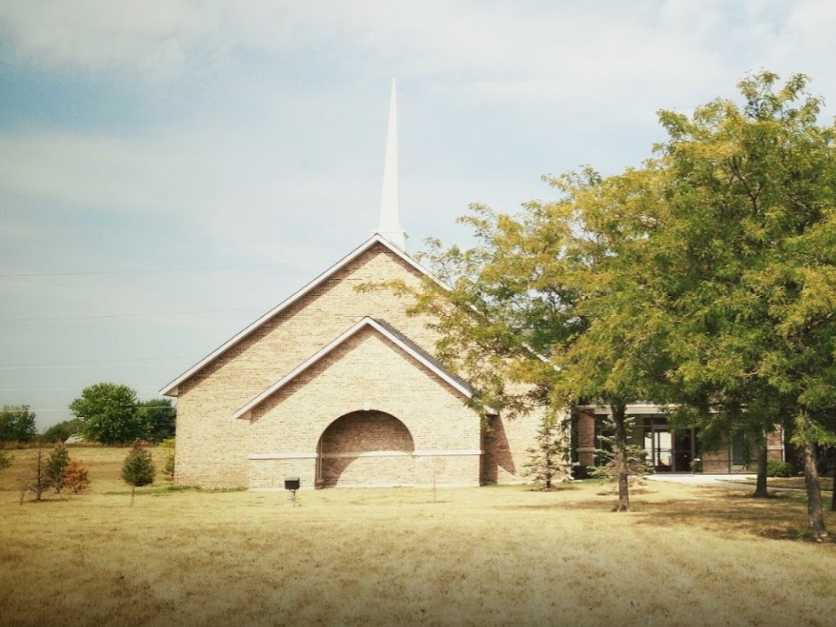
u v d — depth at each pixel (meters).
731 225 17.19
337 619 10.45
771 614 10.77
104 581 12.76
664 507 25.70
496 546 16.33
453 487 35.84
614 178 22.02
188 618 10.49
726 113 17.52
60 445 33.41
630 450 35.09
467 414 36.12
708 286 16.52
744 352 15.88
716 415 21.45
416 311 26.27
